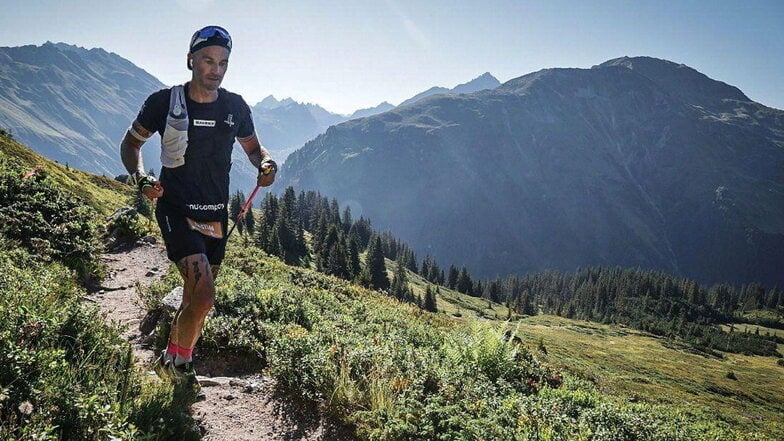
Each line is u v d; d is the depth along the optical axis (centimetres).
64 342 462
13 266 743
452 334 1095
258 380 591
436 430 479
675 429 686
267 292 943
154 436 362
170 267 1255
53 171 6825
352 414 508
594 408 668
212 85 411
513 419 535
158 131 425
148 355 641
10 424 304
